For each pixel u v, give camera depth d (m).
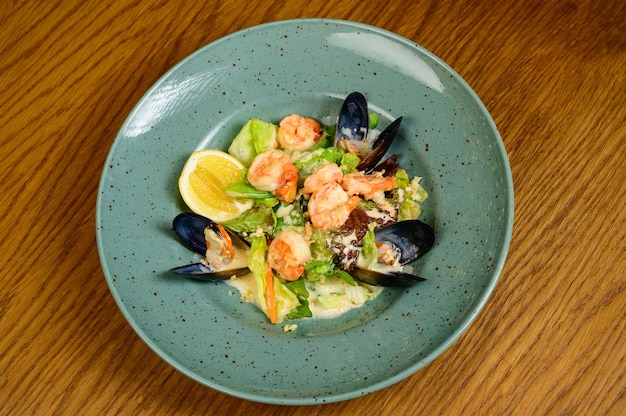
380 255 0.61
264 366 0.58
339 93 0.66
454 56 0.68
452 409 0.59
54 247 0.64
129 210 0.62
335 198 0.61
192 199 0.63
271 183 0.62
